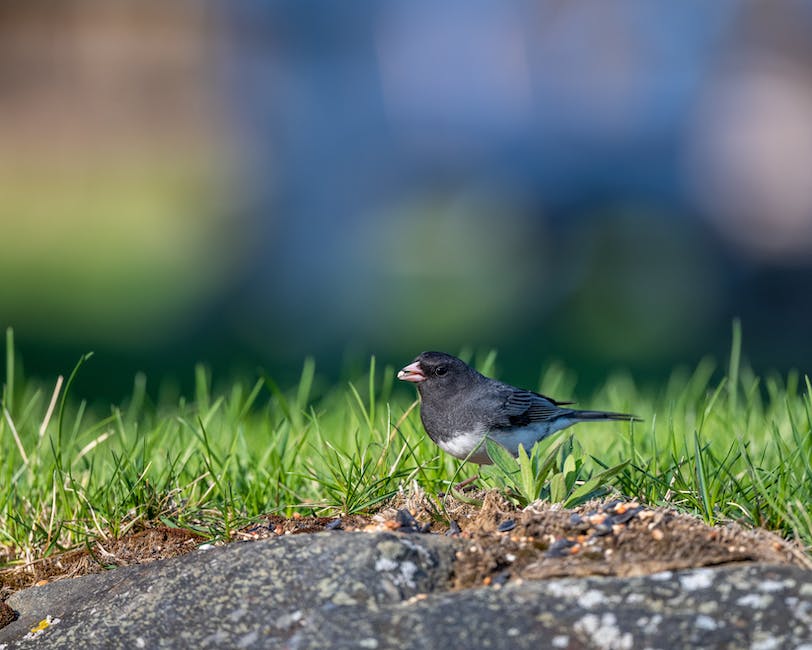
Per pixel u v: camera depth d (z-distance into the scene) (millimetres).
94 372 13891
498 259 18484
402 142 19625
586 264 18047
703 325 16859
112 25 23188
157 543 5004
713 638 3484
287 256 19016
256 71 20797
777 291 17312
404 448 5570
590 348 15875
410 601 3869
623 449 5945
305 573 4016
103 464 6055
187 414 6969
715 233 17984
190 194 21359
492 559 4070
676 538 4105
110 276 18672
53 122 23453
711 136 18625
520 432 6152
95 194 22406
